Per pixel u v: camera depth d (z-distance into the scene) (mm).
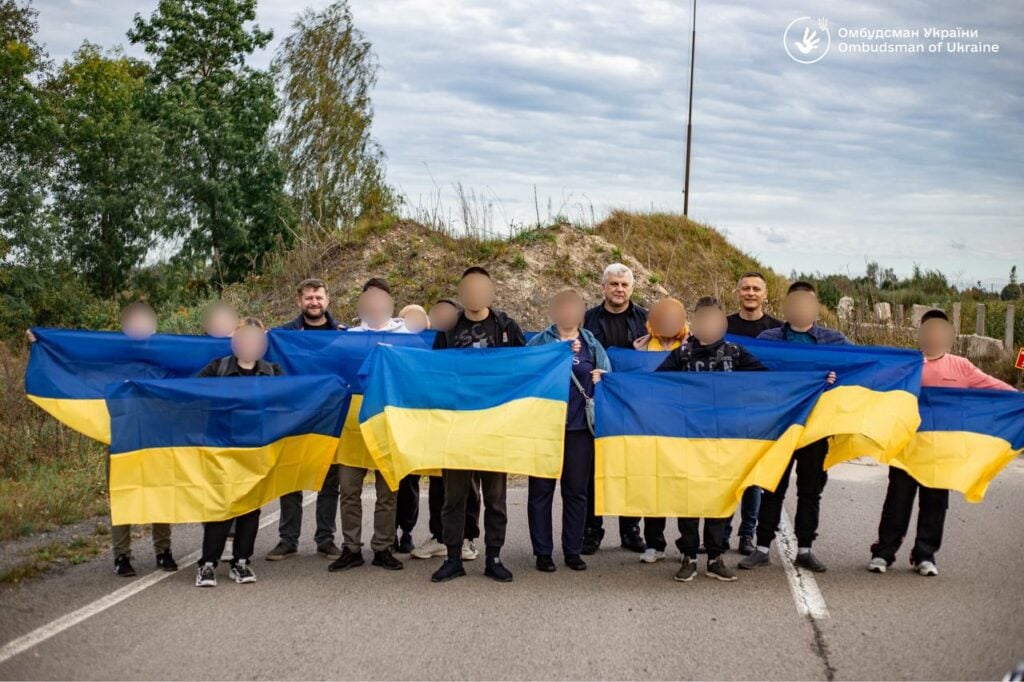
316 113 44312
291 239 39469
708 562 7789
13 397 13703
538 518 7988
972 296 36625
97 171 44312
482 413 7867
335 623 6516
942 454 7938
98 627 6379
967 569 8070
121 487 7488
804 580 7684
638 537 8836
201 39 45031
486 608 6895
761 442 7844
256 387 7719
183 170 40219
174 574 7789
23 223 40406
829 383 7980
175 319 22922
